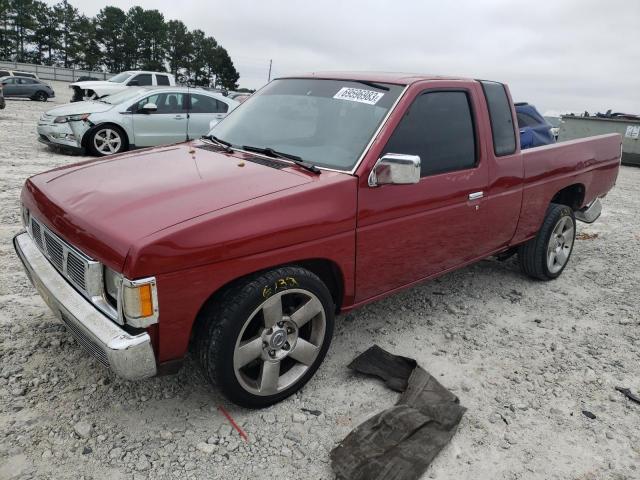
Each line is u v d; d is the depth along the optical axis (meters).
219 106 11.95
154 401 2.95
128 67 98.38
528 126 7.21
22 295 3.99
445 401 3.02
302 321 2.94
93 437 2.65
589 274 5.52
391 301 4.47
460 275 5.23
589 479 2.61
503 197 4.14
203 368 2.71
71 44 92.81
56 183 3.07
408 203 3.33
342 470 2.48
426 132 3.51
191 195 2.69
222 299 2.64
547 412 3.11
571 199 5.41
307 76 4.05
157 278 2.34
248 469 2.53
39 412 2.78
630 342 4.03
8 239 5.10
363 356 3.43
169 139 11.37
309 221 2.82
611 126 17.03
